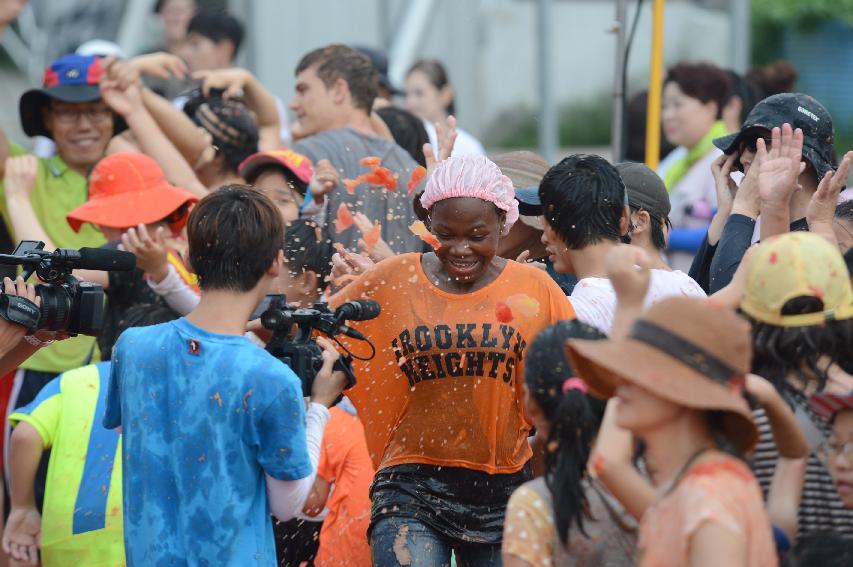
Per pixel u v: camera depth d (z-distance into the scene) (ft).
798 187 35.86
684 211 62.54
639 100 68.39
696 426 22.67
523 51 156.35
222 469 28.99
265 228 29.86
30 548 38.19
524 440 33.58
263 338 33.73
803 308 27.48
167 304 41.29
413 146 53.26
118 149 52.75
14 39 81.56
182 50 72.08
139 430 29.55
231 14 75.41
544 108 80.33
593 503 25.32
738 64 77.66
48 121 50.75
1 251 49.44
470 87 86.58
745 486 22.02
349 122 50.08
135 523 29.50
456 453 32.91
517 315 32.50
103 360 41.37
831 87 166.61
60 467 36.45
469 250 31.89
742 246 36.40
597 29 160.86
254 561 29.22
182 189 45.52
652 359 22.45
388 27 82.28
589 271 33.94
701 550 21.31
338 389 31.83
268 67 77.15
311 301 39.93
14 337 30.30
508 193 32.30
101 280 41.04
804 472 26.86
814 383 27.66
